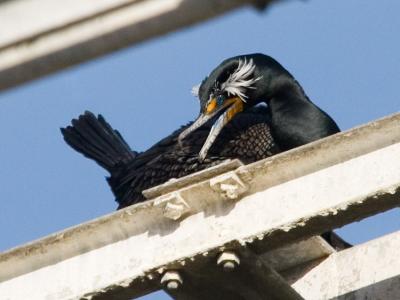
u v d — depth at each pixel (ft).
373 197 38.91
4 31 23.04
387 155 39.47
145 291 41.22
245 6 21.98
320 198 39.45
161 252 40.50
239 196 40.37
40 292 41.39
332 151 39.91
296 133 59.77
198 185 40.16
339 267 44.39
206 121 59.67
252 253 39.99
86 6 22.77
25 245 41.75
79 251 41.65
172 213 40.40
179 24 22.09
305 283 44.52
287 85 60.90
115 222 41.29
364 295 43.21
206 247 39.81
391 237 44.19
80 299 40.91
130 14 22.47
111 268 41.01
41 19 23.04
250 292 41.11
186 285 40.86
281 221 39.47
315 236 42.55
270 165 40.01
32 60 22.36
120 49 22.36
